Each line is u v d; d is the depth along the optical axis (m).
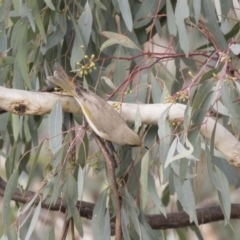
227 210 7.20
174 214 9.09
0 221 11.55
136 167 7.86
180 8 7.69
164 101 7.56
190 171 7.62
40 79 8.42
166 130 7.08
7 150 9.40
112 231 8.22
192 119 6.91
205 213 9.08
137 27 8.55
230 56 8.45
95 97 7.28
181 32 7.70
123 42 7.77
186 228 10.05
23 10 7.72
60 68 7.61
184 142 6.95
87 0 8.01
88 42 8.02
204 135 7.48
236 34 9.20
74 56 7.96
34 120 8.57
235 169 8.74
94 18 8.39
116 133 7.07
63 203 7.46
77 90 7.22
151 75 8.01
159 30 8.41
